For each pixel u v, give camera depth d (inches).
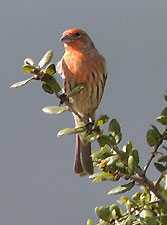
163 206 265.4
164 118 256.5
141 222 249.4
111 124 271.3
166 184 276.7
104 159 261.3
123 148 266.2
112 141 263.9
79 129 272.4
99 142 265.6
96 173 259.6
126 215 253.3
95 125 271.7
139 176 252.5
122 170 255.6
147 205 260.4
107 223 252.1
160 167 256.1
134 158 253.3
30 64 272.1
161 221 260.5
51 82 274.5
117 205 256.1
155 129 258.5
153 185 255.1
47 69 270.2
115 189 244.8
